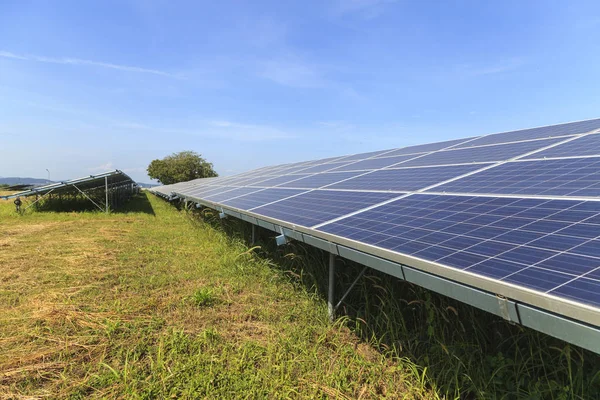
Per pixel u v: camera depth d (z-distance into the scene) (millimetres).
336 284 5465
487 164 5512
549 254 2225
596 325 1569
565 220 2668
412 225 3502
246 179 16125
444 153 8297
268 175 15586
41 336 4371
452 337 3797
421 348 3885
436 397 3070
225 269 7062
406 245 2994
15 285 6316
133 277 6785
